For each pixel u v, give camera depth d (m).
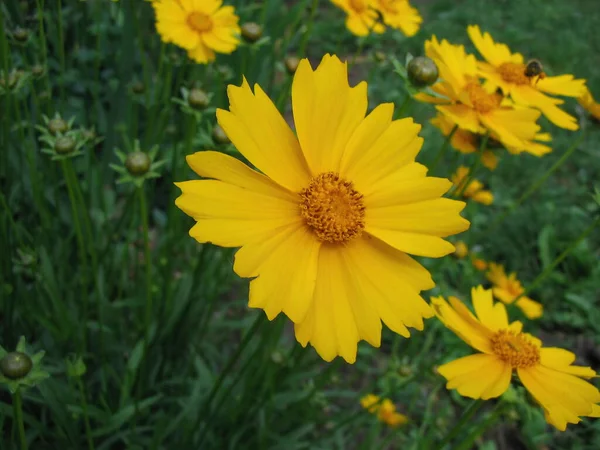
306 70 0.11
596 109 0.19
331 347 0.11
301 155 0.11
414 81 0.13
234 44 0.19
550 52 0.47
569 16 0.53
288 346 0.23
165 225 0.22
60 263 0.19
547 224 0.33
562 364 0.14
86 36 0.25
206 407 0.16
